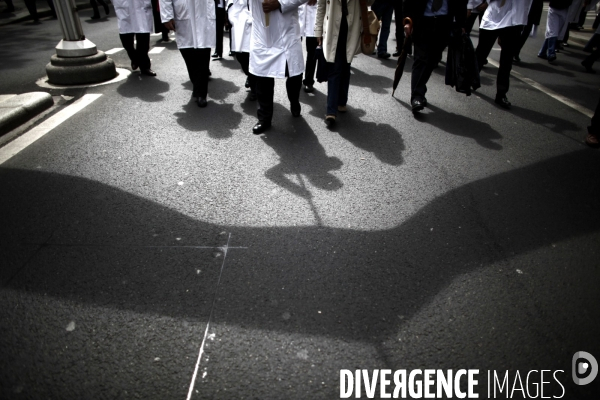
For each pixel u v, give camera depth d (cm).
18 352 198
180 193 329
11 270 249
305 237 279
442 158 397
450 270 253
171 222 294
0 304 225
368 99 568
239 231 285
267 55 413
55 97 559
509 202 325
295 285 239
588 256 267
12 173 357
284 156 394
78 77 605
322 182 349
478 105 557
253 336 206
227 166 373
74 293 232
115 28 1125
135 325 212
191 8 478
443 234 286
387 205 318
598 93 631
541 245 277
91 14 1409
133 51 655
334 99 462
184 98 559
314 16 548
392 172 368
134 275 246
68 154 393
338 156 397
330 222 296
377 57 835
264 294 232
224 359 194
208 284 239
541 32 1241
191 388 181
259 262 256
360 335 208
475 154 408
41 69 700
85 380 185
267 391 180
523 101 579
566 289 240
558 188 347
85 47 614
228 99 558
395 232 286
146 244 271
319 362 194
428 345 204
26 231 283
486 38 590
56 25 1198
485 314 222
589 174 371
